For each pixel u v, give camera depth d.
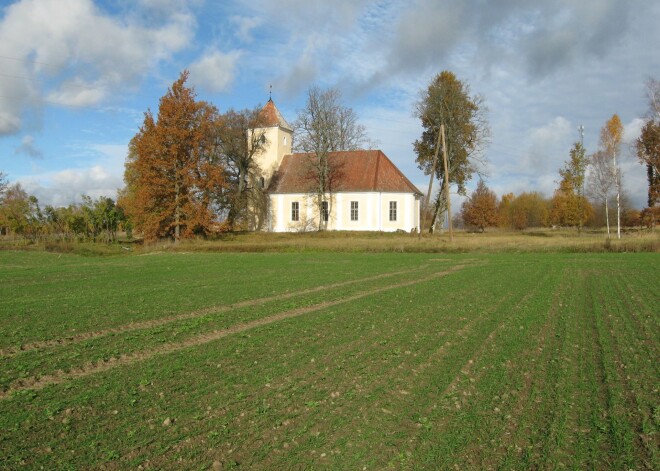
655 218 59.94
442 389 9.00
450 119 65.81
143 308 17.62
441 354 11.29
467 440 7.05
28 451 6.68
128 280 26.67
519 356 11.09
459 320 15.07
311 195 71.00
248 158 72.12
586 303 17.92
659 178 59.25
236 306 18.02
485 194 93.88
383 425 7.52
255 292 21.52
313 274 28.92
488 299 19.06
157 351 11.79
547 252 43.12
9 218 66.38
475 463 6.45
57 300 19.55
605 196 62.25
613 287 21.97
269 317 15.95
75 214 65.06
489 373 9.90
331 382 9.41
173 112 60.06
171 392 8.92
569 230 88.88
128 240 73.56
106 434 7.20
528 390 8.96
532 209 113.69
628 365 10.29
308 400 8.49
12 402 8.43
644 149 58.97
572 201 73.75
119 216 68.06
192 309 17.41
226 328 14.27
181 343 12.55
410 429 7.40
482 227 94.38
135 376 9.80
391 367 10.32
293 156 76.00
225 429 7.37
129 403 8.39
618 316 15.45
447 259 38.81
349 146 76.75
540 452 6.70
